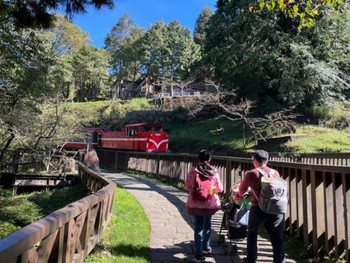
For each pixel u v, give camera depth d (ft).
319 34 67.92
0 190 52.60
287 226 17.90
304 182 15.79
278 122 72.43
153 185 42.32
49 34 50.70
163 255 15.21
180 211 25.43
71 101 119.34
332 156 33.94
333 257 13.56
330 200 13.96
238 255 15.55
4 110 43.78
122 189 35.94
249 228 13.25
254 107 90.17
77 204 11.64
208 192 14.62
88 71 206.59
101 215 16.49
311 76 71.51
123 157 72.90
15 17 19.93
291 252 15.60
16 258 6.52
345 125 71.67
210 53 99.09
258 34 82.12
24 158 60.54
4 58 34.50
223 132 92.07
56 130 55.88
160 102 140.15
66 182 55.31
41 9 19.27
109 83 220.43
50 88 46.57
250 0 80.64
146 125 79.30
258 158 13.37
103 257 14.14
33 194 50.98
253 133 77.41
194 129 105.81
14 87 41.50
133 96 197.57
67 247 10.39
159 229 19.83
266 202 12.30
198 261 14.23
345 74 76.43
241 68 86.17
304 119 80.43
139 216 22.82
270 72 83.35
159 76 187.42
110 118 138.10
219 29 96.63
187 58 180.75
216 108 109.91
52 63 43.75
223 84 94.02
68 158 61.31
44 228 7.91
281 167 18.74
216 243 17.29
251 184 13.02
